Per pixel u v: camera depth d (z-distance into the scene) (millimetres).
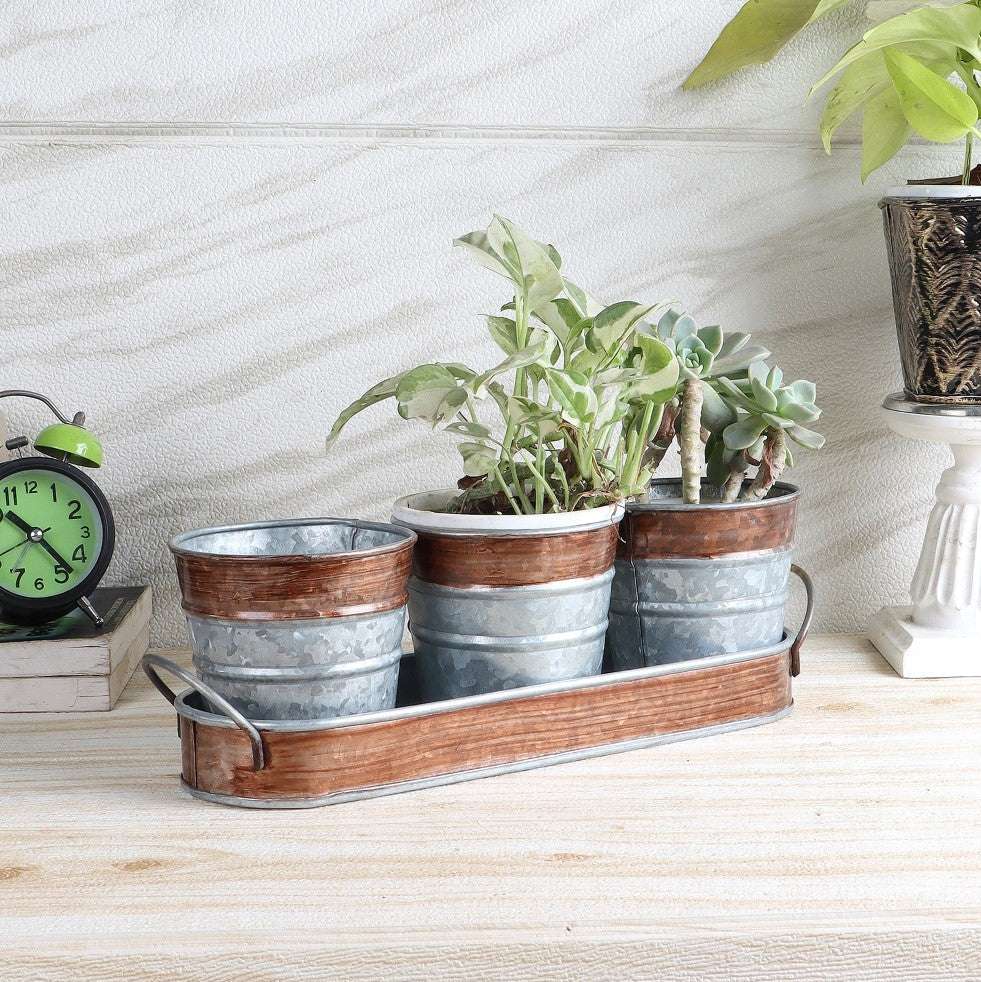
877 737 832
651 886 599
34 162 1020
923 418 961
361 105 1042
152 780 758
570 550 755
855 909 575
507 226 712
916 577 1052
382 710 727
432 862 627
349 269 1062
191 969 538
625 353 810
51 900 585
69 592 913
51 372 1047
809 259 1100
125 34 1013
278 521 812
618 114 1064
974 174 958
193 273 1049
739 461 875
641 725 808
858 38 1071
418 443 1091
